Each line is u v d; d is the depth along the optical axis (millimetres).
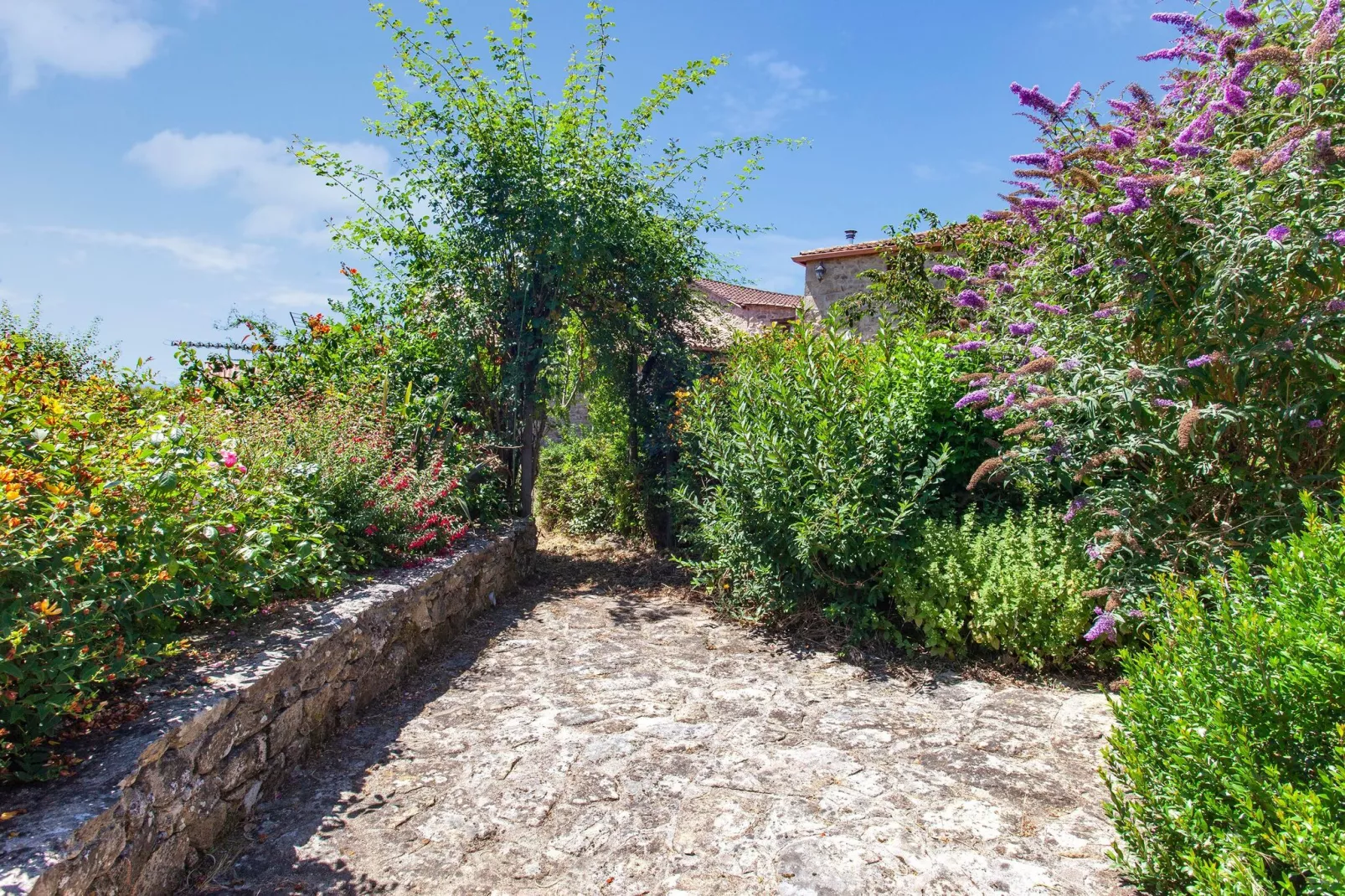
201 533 3312
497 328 7750
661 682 4480
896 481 5082
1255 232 3744
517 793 3148
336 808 3020
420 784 3223
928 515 5223
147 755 2338
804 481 5344
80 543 2639
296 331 7324
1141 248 4195
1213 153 4016
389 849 2744
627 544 8562
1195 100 4363
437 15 7195
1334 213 3516
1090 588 4305
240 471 3822
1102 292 4434
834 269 14914
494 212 7422
